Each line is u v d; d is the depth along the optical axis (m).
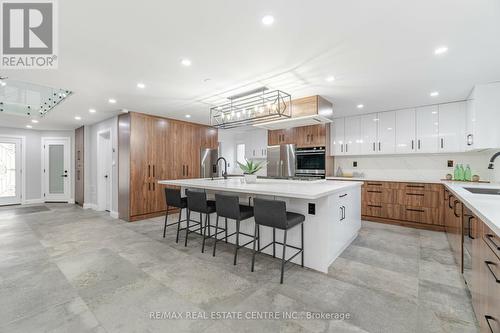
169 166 5.32
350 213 3.22
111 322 1.65
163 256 2.84
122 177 4.82
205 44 2.14
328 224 2.42
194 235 3.69
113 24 1.84
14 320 1.67
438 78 2.95
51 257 2.81
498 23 1.81
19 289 2.09
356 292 2.03
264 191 2.40
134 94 3.57
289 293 2.01
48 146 7.05
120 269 2.49
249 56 2.37
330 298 1.94
